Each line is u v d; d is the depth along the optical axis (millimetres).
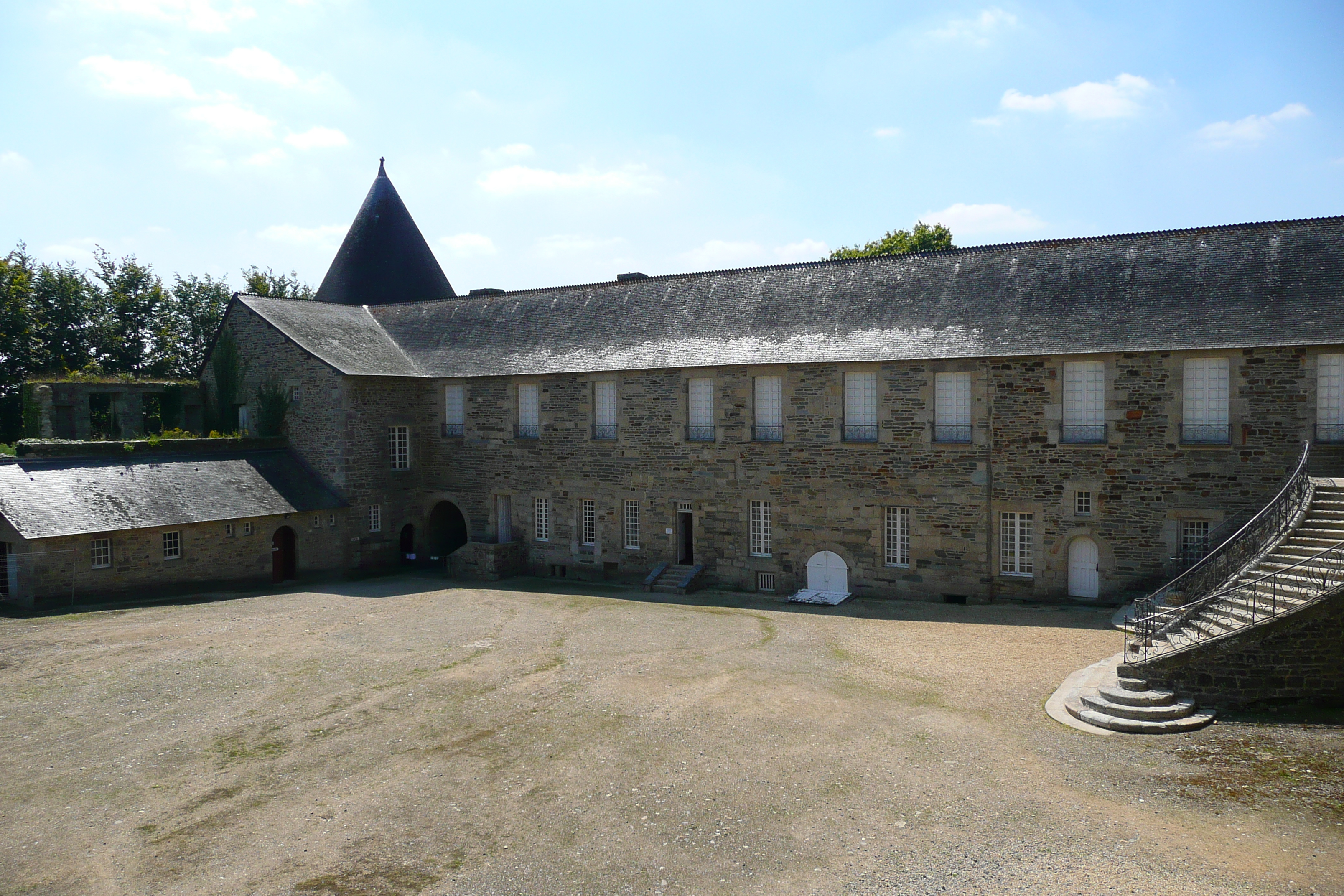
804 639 18688
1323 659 12836
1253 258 20516
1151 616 15586
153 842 10438
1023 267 23359
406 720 14164
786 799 10852
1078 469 20844
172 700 15359
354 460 28891
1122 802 10289
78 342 43281
